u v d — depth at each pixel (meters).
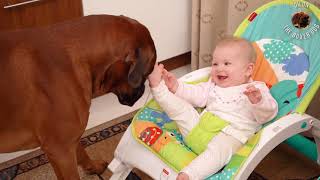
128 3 1.83
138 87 1.08
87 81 1.06
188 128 1.27
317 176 1.41
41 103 1.03
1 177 1.47
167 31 2.04
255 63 1.37
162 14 1.97
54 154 1.11
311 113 1.64
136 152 1.26
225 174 1.11
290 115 1.20
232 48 1.29
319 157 1.37
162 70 1.26
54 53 1.02
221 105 1.29
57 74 1.02
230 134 1.22
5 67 1.01
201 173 1.12
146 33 1.07
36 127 1.07
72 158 1.13
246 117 1.26
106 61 1.05
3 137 1.09
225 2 1.85
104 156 1.56
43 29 1.05
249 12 1.72
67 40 1.03
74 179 1.16
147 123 1.30
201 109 1.40
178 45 2.13
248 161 1.10
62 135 1.08
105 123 1.77
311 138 1.55
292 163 1.48
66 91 1.03
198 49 2.04
